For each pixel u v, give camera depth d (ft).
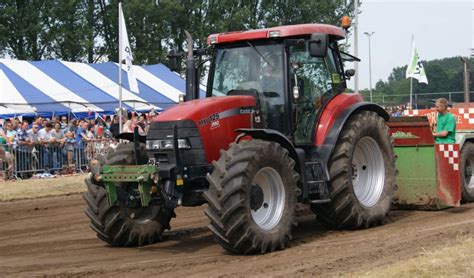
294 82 29.81
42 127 66.59
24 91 85.76
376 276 20.47
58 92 88.94
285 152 27.58
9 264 26.40
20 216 41.78
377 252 25.48
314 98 31.14
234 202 25.39
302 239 30.07
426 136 37.01
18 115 80.48
